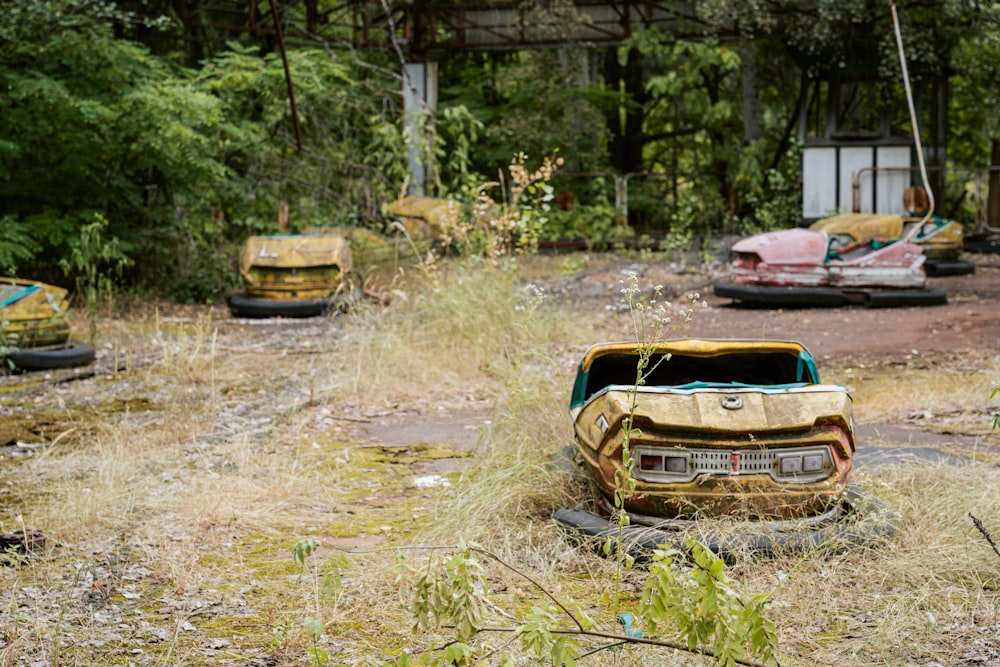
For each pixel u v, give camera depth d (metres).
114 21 18.92
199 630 4.78
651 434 5.51
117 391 10.47
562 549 5.67
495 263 12.03
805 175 24.39
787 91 32.06
